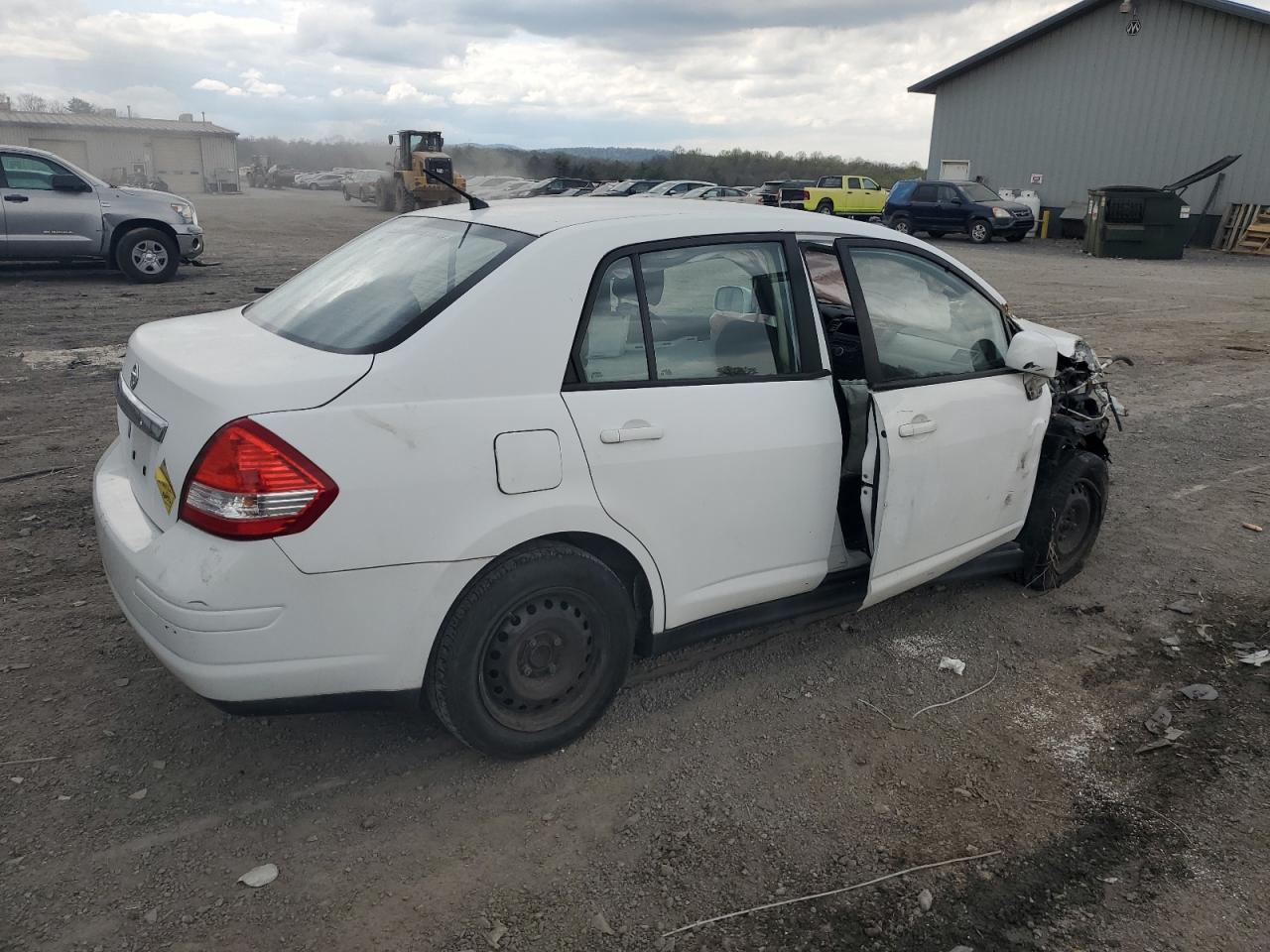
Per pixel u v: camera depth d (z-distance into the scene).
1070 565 4.75
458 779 3.07
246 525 2.50
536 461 2.83
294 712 2.74
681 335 3.20
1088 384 4.71
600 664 3.18
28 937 2.37
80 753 3.11
